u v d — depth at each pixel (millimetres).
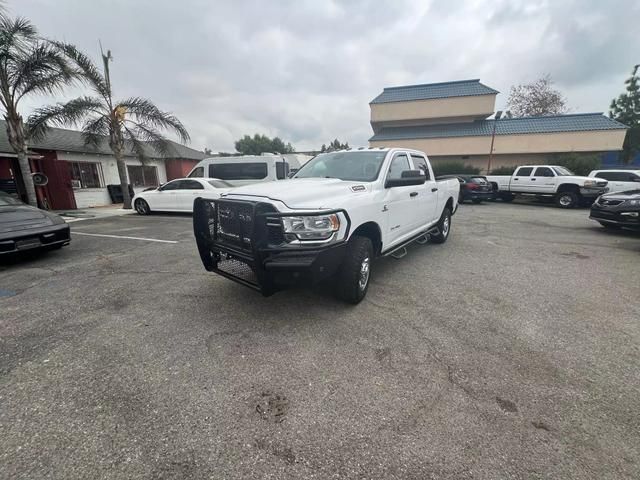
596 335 2906
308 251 2854
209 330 3023
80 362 2541
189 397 2139
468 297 3781
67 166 13477
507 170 20672
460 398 2111
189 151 23031
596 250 6051
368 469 1621
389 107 25938
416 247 6305
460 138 23297
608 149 20922
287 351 2670
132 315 3355
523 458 1666
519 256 5605
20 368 2467
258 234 2842
